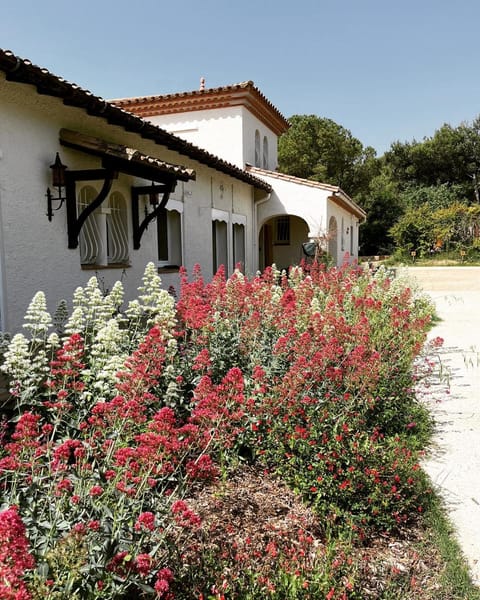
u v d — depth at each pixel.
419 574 2.66
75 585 1.82
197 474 2.39
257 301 5.59
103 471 2.32
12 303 5.43
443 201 40.78
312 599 2.18
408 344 5.96
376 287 9.22
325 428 3.55
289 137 34.19
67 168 6.31
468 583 2.57
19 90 5.47
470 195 45.06
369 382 4.02
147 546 2.16
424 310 10.34
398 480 3.20
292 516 3.11
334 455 3.25
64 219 6.23
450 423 4.88
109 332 3.69
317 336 4.49
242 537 2.80
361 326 5.18
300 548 2.67
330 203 15.84
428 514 3.23
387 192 40.91
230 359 4.38
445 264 29.11
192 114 15.10
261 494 3.33
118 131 7.55
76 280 6.46
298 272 9.33
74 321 3.96
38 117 5.80
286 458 3.47
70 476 2.25
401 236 32.66
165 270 9.09
